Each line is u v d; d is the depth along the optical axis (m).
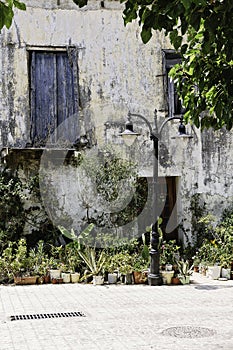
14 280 11.99
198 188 14.82
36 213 13.76
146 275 12.09
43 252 12.88
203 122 6.02
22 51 13.88
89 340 7.05
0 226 13.38
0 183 13.48
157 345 6.77
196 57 5.47
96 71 14.31
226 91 5.20
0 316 8.65
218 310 8.99
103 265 12.15
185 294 10.62
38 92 13.93
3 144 13.67
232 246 13.23
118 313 8.79
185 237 14.62
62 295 10.57
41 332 7.53
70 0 14.24
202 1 3.55
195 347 6.65
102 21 14.44
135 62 14.53
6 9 4.52
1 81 13.75
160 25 4.25
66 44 14.16
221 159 15.00
